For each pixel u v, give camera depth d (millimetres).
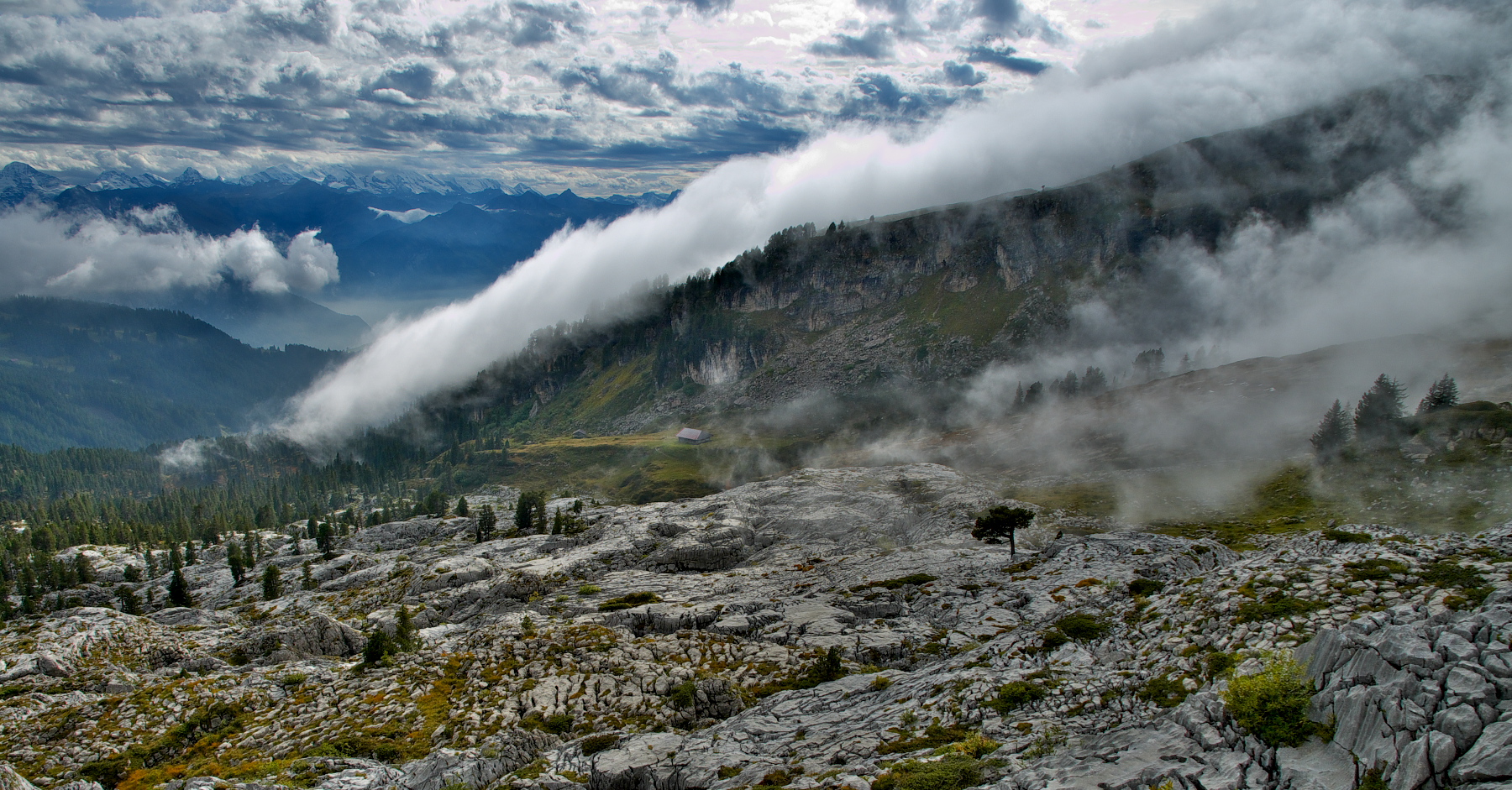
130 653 108938
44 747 70312
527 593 138250
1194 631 43062
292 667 89250
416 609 135500
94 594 197125
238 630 135375
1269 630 38500
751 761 44156
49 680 94188
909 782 34156
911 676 54062
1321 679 30234
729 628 83875
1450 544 42688
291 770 55156
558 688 68312
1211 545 94812
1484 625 28359
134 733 71500
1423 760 24266
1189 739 31766
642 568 151500
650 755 47969
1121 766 30719
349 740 61438
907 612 86688
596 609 111875
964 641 70375
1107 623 52125
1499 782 22203
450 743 59812
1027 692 42562
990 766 34344
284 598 170750
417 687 72500
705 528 168250
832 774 38531
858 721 46656
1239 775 28094
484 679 72562
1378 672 28281
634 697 65188
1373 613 34406
